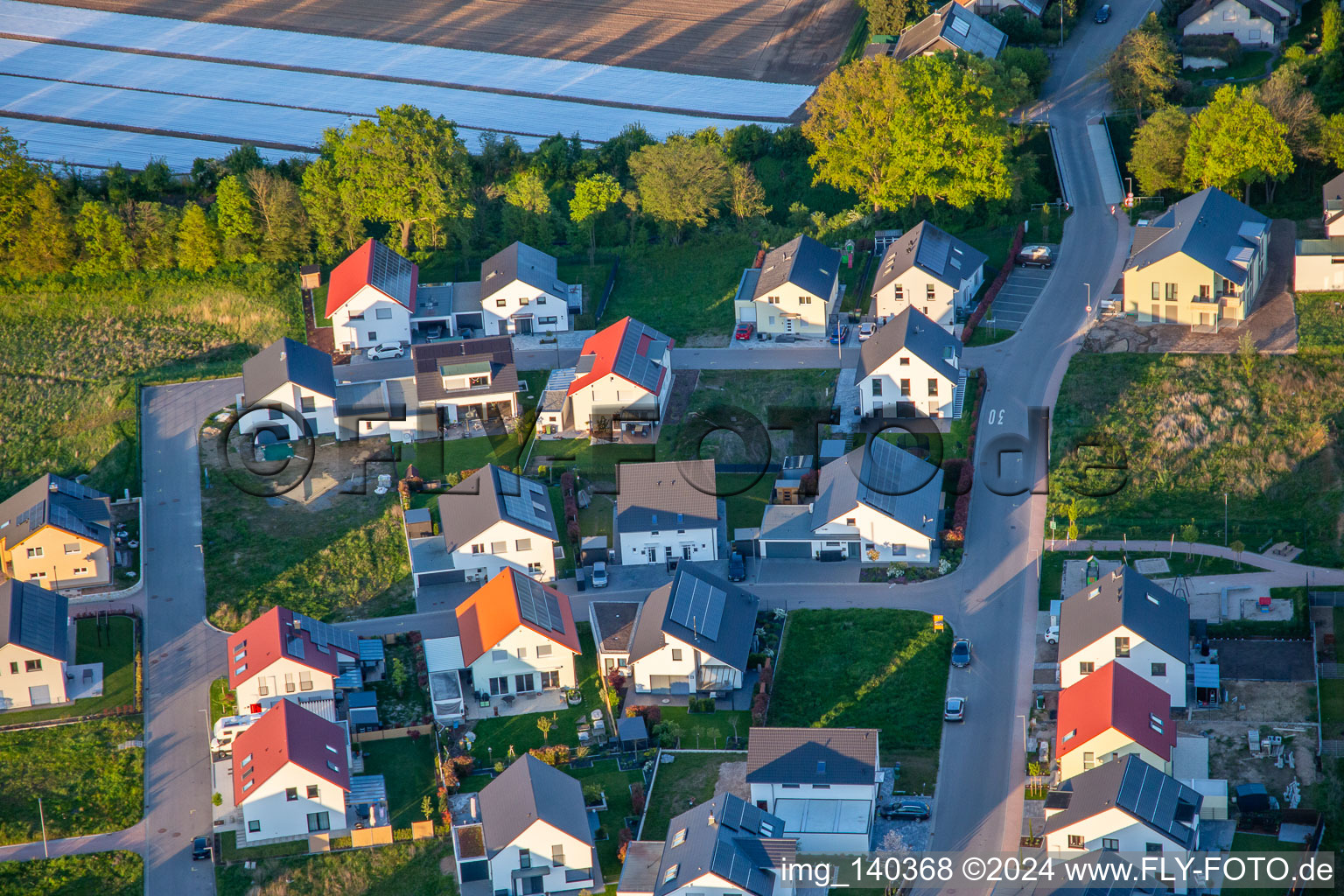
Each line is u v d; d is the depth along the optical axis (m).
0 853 87.62
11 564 108.38
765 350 129.25
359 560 110.31
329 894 83.31
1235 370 116.25
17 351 137.12
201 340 138.12
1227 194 129.12
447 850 85.19
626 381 119.50
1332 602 95.44
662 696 96.06
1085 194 140.75
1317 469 107.06
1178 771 84.12
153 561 111.88
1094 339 123.12
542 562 107.06
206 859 86.06
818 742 84.81
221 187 144.50
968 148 134.88
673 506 107.75
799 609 101.62
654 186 144.25
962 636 97.31
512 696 97.12
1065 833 79.19
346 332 134.12
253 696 95.69
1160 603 91.94
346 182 142.50
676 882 76.25
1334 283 123.06
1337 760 83.94
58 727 96.50
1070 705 86.75
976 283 131.50
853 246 139.75
